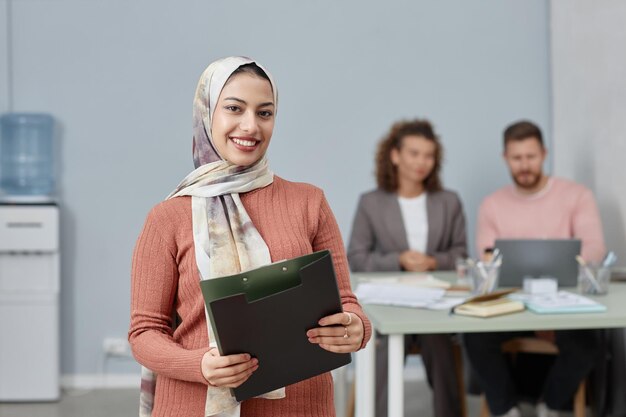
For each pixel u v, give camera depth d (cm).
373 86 515
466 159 520
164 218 170
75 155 502
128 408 459
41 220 469
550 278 347
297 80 511
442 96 518
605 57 450
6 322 472
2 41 494
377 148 441
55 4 498
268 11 508
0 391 474
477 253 435
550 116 525
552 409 379
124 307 507
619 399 396
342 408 387
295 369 160
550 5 518
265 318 153
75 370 504
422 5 515
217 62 172
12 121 491
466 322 280
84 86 501
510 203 430
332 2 511
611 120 446
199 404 164
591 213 417
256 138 170
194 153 178
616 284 370
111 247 505
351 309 171
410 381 512
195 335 167
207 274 166
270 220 172
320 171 515
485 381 378
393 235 428
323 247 177
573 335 370
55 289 474
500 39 520
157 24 503
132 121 504
